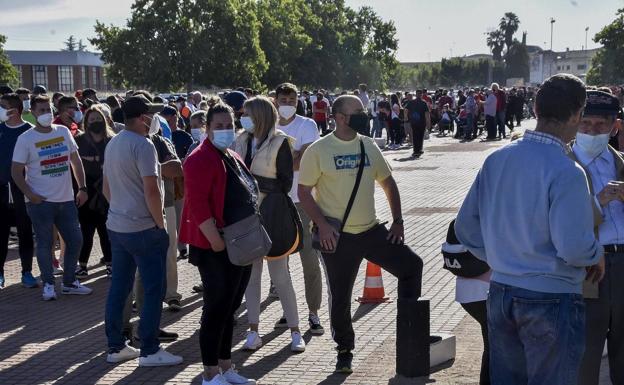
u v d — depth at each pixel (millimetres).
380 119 30156
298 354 6613
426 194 16453
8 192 9328
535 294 3574
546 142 3619
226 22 60594
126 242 6246
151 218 6258
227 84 61500
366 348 6695
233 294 5605
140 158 6137
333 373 6109
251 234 5457
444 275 9188
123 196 6230
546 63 147875
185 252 10617
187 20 60000
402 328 5914
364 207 5910
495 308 3721
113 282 6527
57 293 8961
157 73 59188
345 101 5840
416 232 12102
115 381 6121
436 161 23531
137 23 59750
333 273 5988
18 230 9273
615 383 4668
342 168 5859
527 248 3584
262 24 70875
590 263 3496
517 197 3602
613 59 77750
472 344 6672
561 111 3600
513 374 3789
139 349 6801
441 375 5961
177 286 8469
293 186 7316
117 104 12352
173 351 6816
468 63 147875
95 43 60781
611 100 4352
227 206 5484
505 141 30891
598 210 4156
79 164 8844
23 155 8414
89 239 9734
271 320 7629
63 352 6867
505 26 147375
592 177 4430
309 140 7453
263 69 63062
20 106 9234
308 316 7715
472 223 3889
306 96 32344
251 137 6617
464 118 33375
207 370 5641
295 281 9188
